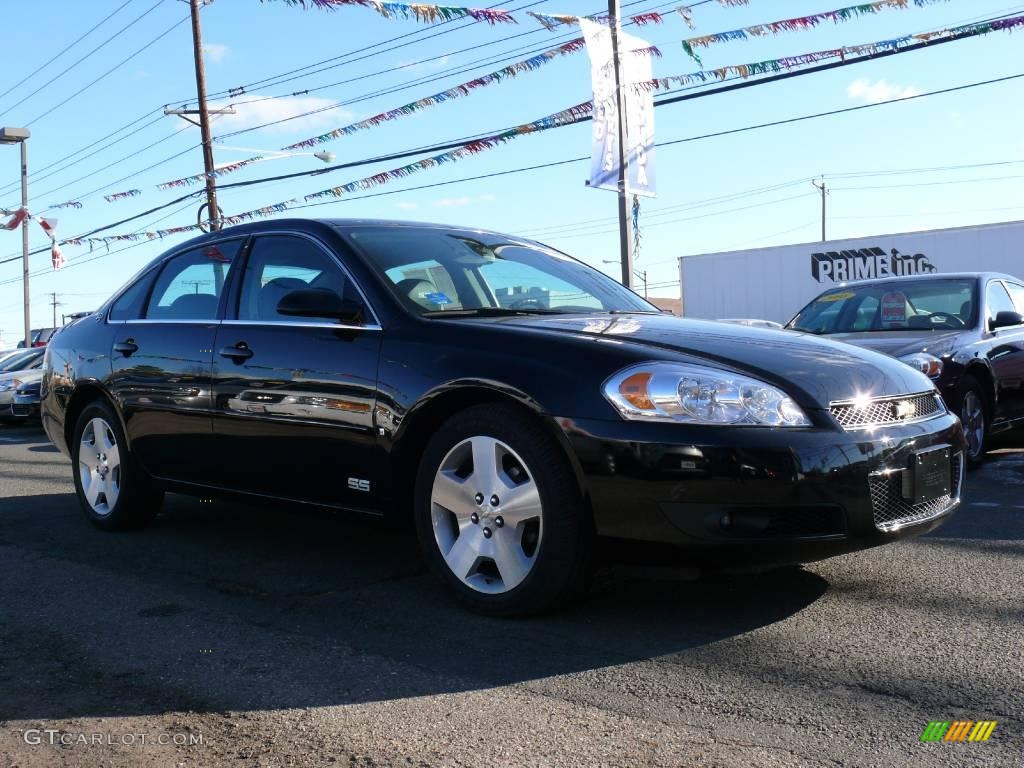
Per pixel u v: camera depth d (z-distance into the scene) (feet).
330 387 12.34
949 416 12.01
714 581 12.32
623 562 10.25
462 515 11.20
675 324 12.41
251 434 13.47
